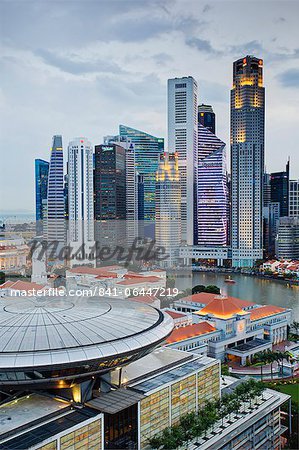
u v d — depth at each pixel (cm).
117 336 11969
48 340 11338
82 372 11162
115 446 11856
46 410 11050
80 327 12194
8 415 10775
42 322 12406
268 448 15025
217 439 13312
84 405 11444
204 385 14362
